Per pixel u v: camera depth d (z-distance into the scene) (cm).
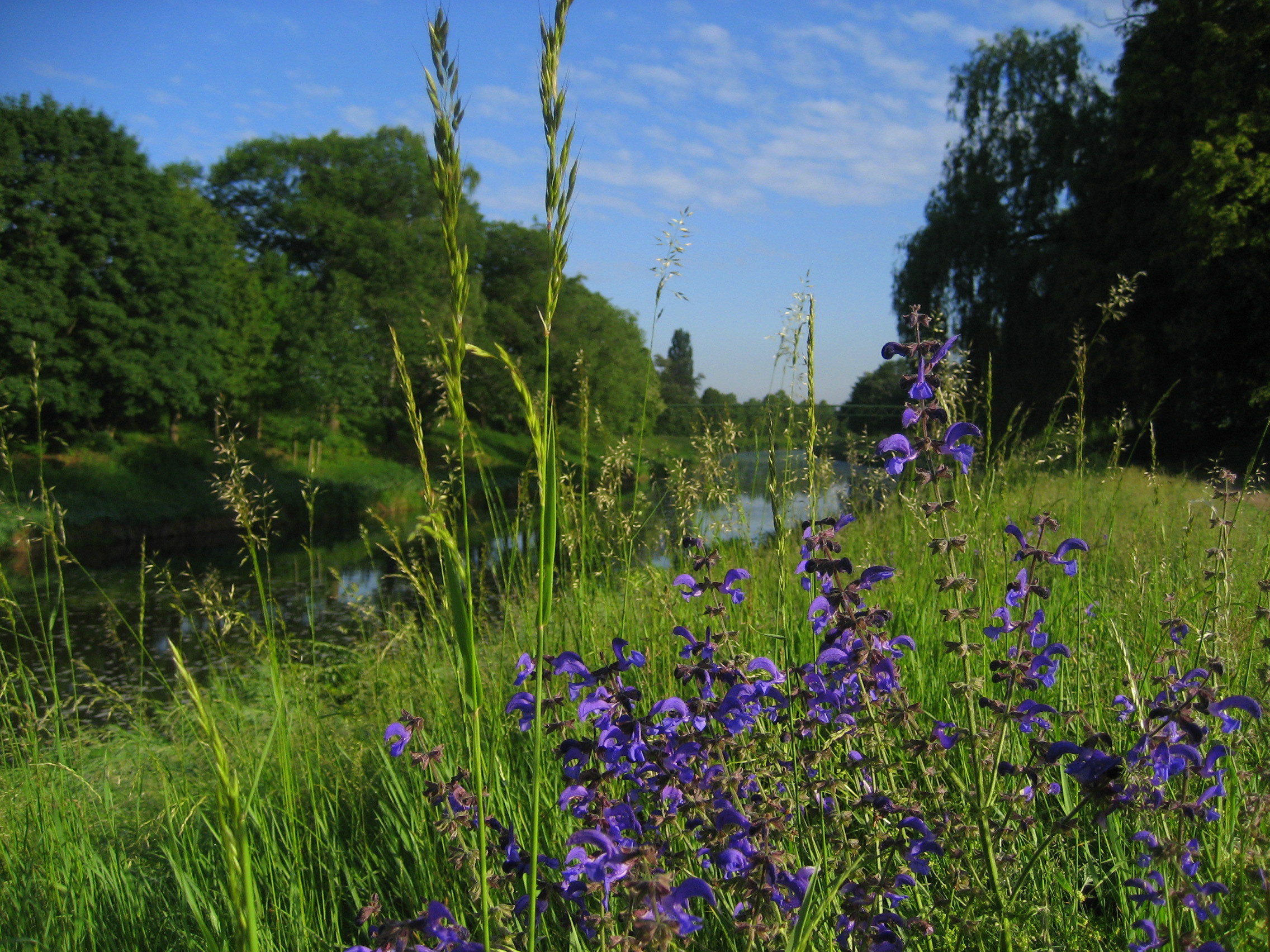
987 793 240
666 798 218
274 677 358
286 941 279
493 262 4775
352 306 3753
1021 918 212
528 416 149
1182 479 689
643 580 464
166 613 1324
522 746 358
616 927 201
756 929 182
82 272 2830
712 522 463
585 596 451
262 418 3516
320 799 384
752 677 241
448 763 332
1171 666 300
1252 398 2048
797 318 379
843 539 593
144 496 2639
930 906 241
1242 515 521
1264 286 2019
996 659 264
